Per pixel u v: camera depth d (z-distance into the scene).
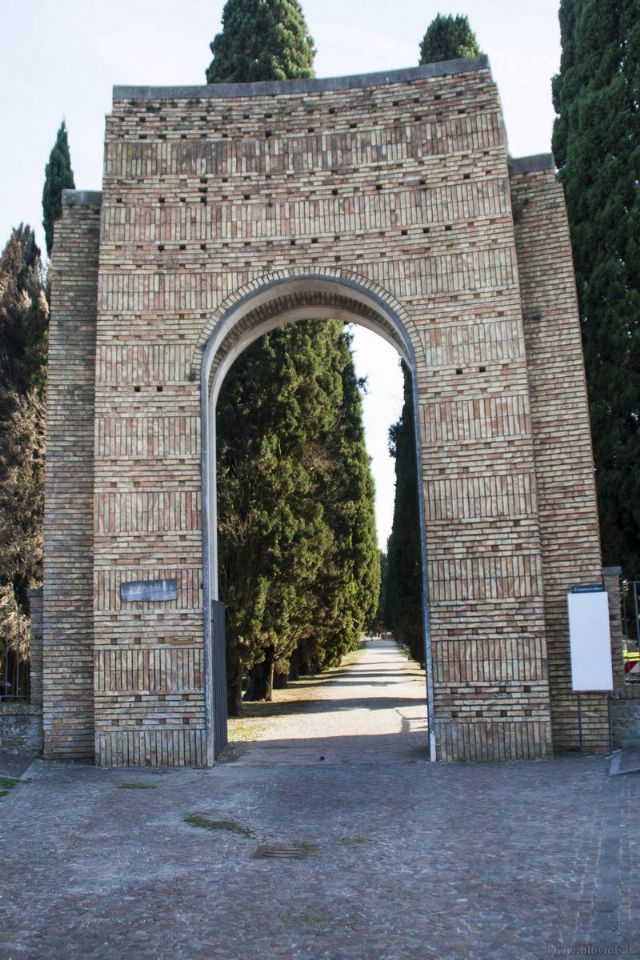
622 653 15.10
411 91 16.45
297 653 33.72
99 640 15.12
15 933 6.84
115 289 16.09
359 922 6.98
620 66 21.84
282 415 26.34
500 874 8.06
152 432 15.68
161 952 6.43
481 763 14.34
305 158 16.50
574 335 15.82
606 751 14.66
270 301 17.03
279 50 29.17
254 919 7.09
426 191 16.14
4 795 12.57
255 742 18.52
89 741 15.42
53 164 30.53
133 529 15.39
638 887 7.45
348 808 11.27
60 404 16.25
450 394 15.52
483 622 14.84
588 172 21.78
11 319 30.31
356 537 31.31
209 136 16.59
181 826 10.44
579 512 15.31
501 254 15.72
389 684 37.84
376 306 16.19
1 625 26.25
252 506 25.19
